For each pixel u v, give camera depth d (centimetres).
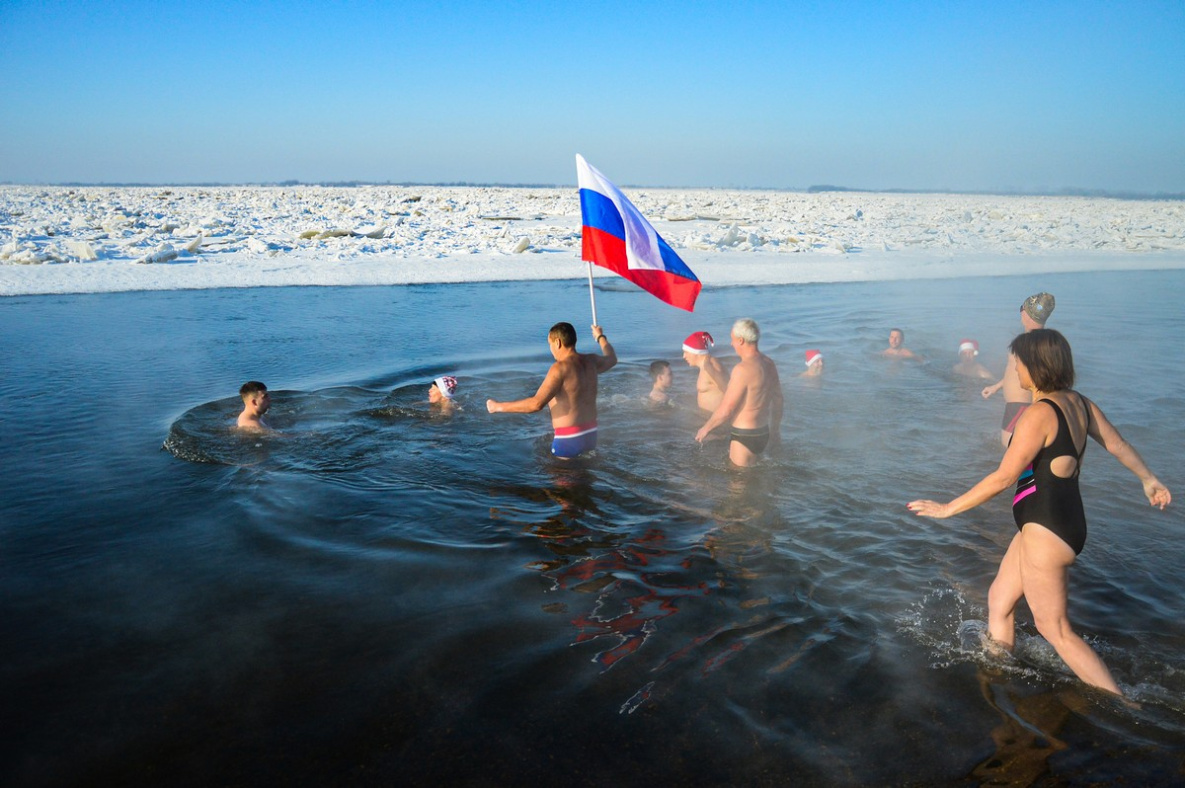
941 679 347
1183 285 1891
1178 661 362
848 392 877
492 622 392
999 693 338
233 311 1365
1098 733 312
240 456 639
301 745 300
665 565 458
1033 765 293
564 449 652
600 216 688
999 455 660
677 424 755
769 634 383
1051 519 345
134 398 807
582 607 408
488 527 511
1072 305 1545
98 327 1189
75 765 289
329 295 1566
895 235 3294
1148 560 463
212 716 317
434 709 322
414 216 4062
